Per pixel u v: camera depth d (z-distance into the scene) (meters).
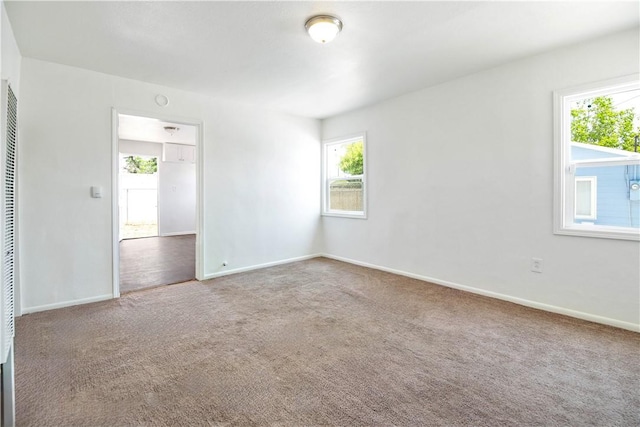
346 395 1.76
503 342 2.36
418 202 4.01
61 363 2.09
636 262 2.51
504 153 3.20
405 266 4.21
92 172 3.26
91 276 3.27
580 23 2.37
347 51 2.81
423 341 2.39
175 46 2.70
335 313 2.95
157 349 2.28
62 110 3.08
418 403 1.69
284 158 4.92
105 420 1.57
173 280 4.08
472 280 3.52
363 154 4.70
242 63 3.06
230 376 1.95
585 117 2.80
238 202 4.42
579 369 2.00
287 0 2.06
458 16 2.26
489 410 1.63
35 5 2.09
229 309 3.06
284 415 1.61
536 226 3.02
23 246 2.91
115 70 3.23
